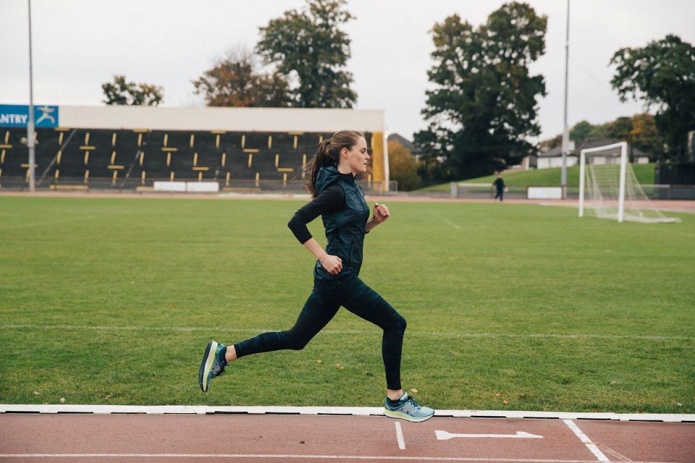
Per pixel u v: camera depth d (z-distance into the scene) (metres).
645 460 4.30
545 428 4.80
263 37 82.44
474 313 8.81
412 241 18.58
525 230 22.52
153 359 6.45
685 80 54.38
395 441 4.55
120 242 17.27
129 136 60.19
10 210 29.94
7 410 5.00
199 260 13.92
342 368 6.20
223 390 5.55
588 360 6.55
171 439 4.55
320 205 4.37
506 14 75.75
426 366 6.30
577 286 11.05
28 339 7.17
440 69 79.19
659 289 10.80
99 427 4.74
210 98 81.94
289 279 11.52
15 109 59.94
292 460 4.24
